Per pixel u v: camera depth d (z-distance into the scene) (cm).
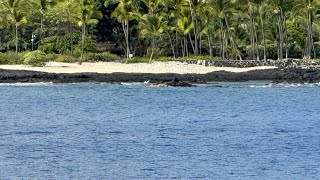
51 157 15800
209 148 16900
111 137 18375
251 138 18275
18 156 15862
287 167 14962
